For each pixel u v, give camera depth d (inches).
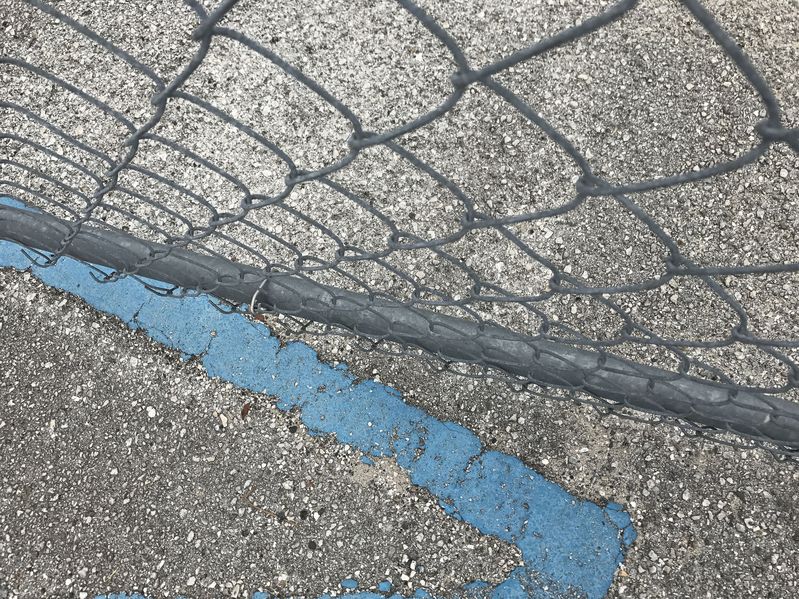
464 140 100.9
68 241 65.5
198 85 106.7
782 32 99.6
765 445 75.7
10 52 111.6
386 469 91.0
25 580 93.0
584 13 103.0
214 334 97.7
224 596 89.2
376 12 106.3
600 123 99.5
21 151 106.8
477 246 97.0
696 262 93.6
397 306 62.0
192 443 94.3
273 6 108.1
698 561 84.1
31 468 96.7
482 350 62.5
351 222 99.5
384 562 88.1
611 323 92.6
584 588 84.7
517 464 89.6
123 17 111.3
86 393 97.7
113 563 92.0
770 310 91.0
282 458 92.6
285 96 105.1
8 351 100.5
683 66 100.0
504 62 27.9
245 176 102.7
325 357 95.5
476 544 87.4
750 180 95.0
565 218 96.7
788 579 82.3
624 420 89.0
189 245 100.5
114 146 105.5
